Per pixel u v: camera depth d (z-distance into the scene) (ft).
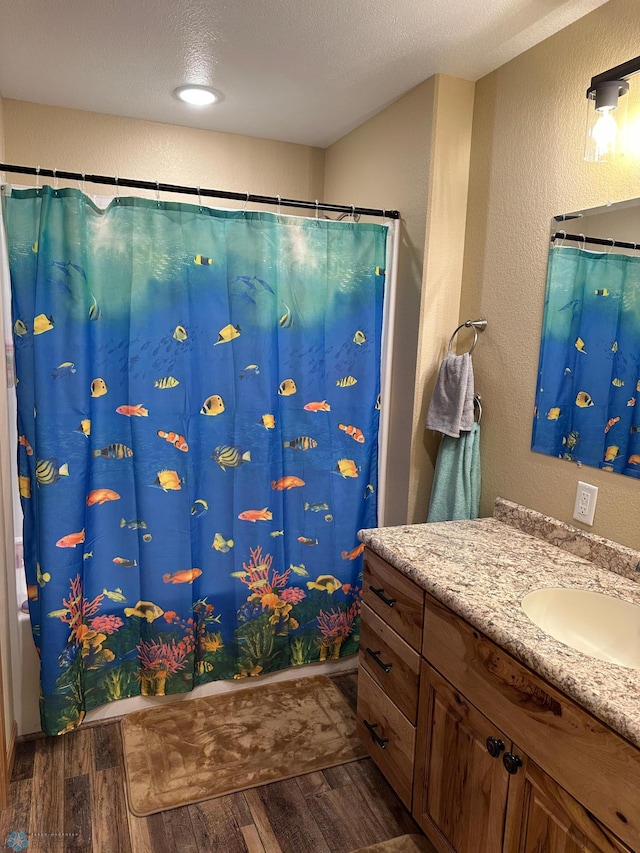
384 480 8.00
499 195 6.53
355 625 8.18
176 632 7.04
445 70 6.54
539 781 3.88
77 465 6.18
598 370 5.43
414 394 7.23
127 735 6.84
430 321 7.11
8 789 5.96
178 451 6.63
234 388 6.82
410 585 5.34
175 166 8.57
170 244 6.31
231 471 7.00
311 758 6.57
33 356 5.93
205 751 6.62
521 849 4.07
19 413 6.11
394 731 5.69
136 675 7.23
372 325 7.38
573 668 3.65
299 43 5.97
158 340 6.39
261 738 6.86
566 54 5.60
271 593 7.54
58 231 5.82
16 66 6.62
